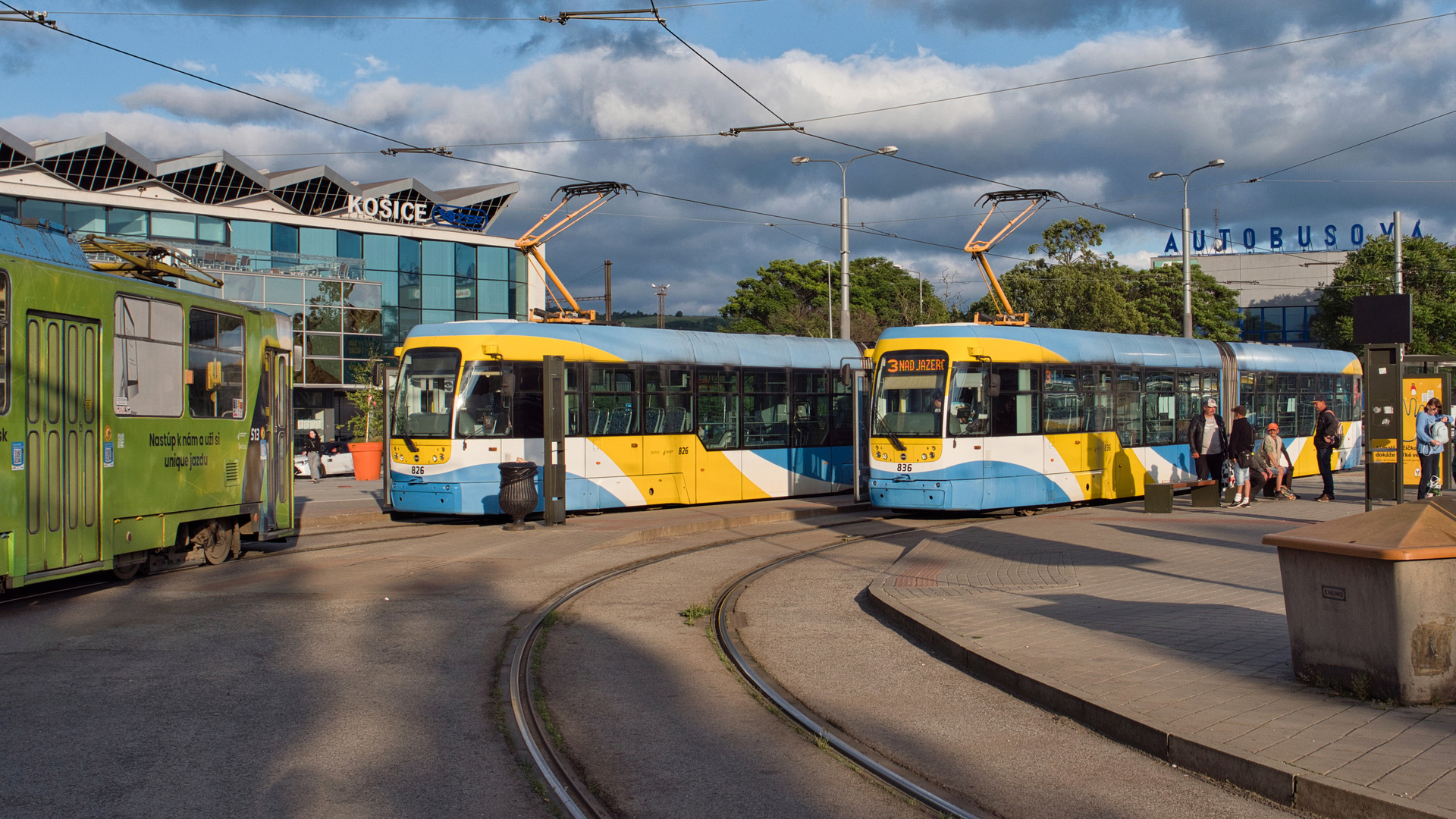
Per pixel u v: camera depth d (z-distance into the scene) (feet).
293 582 40.70
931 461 63.46
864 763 20.63
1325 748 19.15
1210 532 53.78
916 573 42.19
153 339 40.19
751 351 73.77
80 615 33.73
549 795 18.67
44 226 36.32
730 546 54.49
